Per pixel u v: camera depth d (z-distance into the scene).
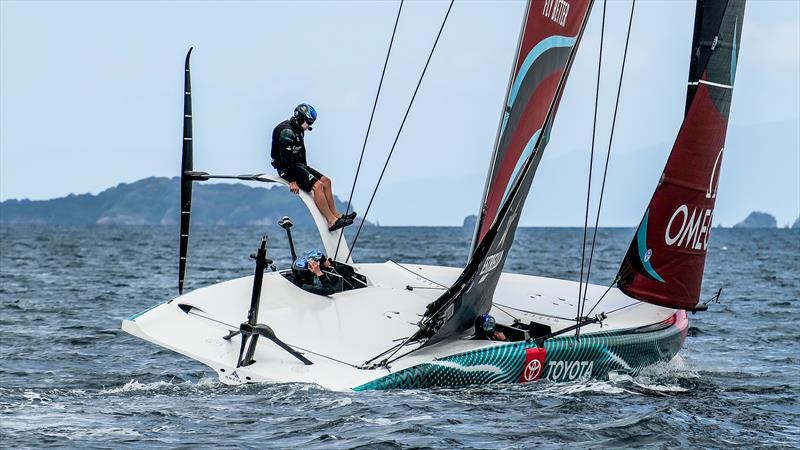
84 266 132.75
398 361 35.66
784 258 174.62
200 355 35.72
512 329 39.12
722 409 35.09
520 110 35.53
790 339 57.78
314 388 34.16
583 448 28.73
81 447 27.66
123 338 55.53
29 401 33.84
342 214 43.91
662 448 29.03
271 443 28.36
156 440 28.53
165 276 110.44
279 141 42.38
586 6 37.94
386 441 28.59
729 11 41.53
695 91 42.41
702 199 41.69
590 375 39.72
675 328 44.38
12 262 143.88
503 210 34.56
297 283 41.47
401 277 47.44
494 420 31.59
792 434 31.58
